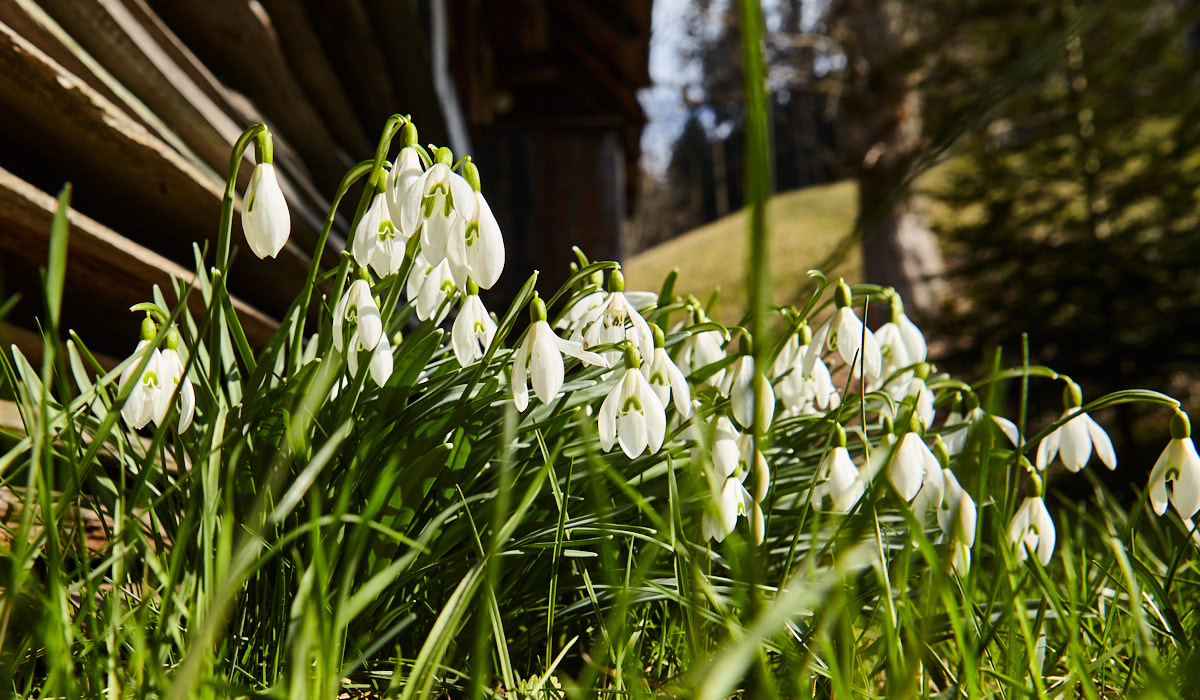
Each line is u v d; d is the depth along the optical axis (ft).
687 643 1.02
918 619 0.97
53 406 0.92
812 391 1.28
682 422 1.14
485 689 0.89
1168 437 6.14
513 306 0.97
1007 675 0.93
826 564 1.16
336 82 2.57
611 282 1.04
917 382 1.24
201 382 1.01
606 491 1.07
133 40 1.45
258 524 0.89
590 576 1.08
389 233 0.98
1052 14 7.38
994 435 1.26
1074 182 7.23
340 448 0.98
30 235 1.14
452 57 5.37
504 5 5.35
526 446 1.03
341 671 0.86
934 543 1.22
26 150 1.29
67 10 1.32
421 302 1.04
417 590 1.01
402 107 3.15
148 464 0.87
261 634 0.94
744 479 1.03
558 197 5.62
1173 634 0.96
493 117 5.68
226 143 1.73
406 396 1.01
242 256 1.61
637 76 6.18
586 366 1.13
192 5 1.81
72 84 1.19
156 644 0.81
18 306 1.26
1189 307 6.16
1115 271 6.41
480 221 0.95
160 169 1.34
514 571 1.03
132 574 1.06
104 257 1.22
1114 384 6.48
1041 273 7.00
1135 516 1.09
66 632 0.78
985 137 7.82
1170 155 6.82
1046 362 6.67
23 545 0.75
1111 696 0.99
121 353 1.50
